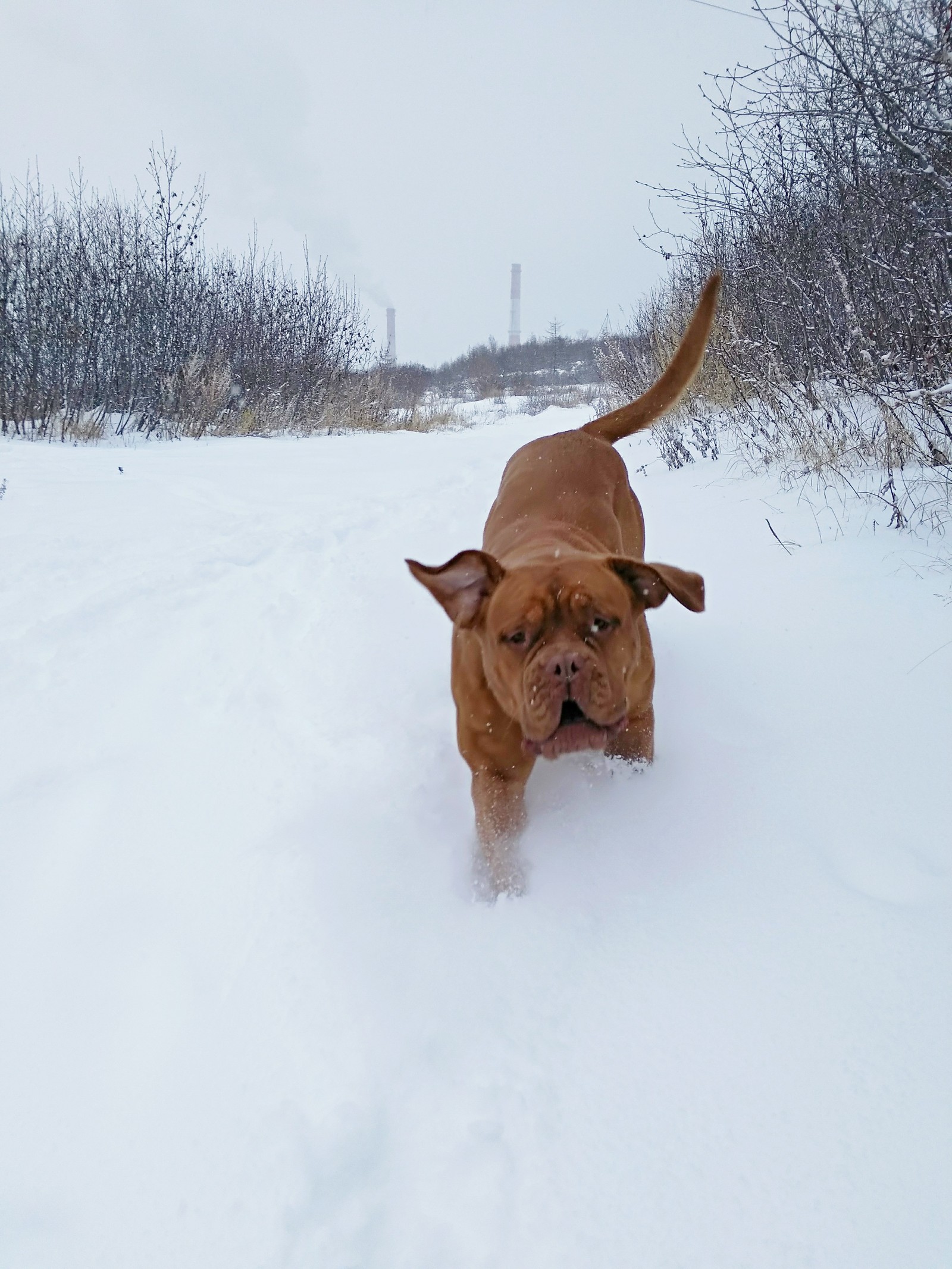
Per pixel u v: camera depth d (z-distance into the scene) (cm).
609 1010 105
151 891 137
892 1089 90
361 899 131
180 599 265
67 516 368
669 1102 93
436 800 160
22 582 278
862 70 229
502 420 1449
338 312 1084
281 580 284
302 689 204
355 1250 84
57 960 124
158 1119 100
